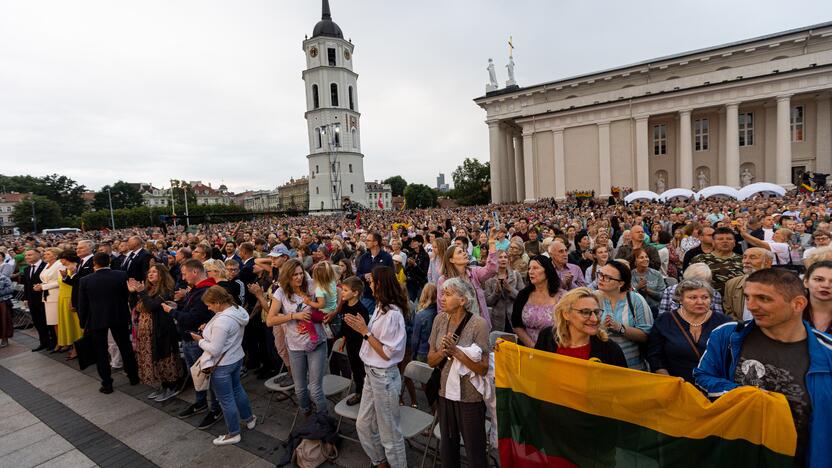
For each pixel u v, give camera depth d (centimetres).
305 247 995
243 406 462
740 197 2780
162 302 546
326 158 7912
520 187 6075
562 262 529
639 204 2761
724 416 230
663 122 4719
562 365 290
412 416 399
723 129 4397
